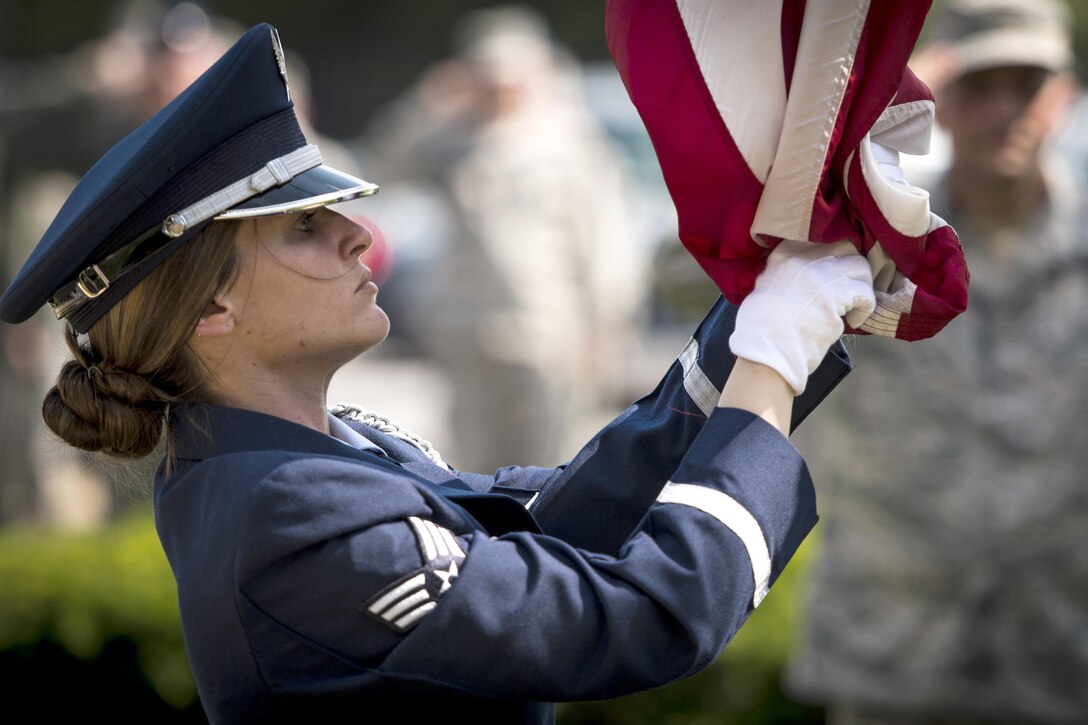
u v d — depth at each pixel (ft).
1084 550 39.22
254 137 21.58
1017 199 39.58
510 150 71.92
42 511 70.54
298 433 21.79
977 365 39.42
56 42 184.75
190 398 22.21
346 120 268.41
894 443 39.99
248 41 21.56
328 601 20.27
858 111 20.43
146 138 21.39
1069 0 182.60
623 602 20.12
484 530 21.89
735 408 21.06
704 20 20.71
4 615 53.62
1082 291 39.42
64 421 22.13
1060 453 39.14
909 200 20.68
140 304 21.57
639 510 23.49
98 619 53.67
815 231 20.77
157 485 22.82
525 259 71.10
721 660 49.75
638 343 93.20
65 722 54.03
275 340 22.02
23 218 69.15
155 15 66.59
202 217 21.17
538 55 73.36
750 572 20.38
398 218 135.44
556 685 20.20
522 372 71.05
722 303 23.79
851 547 40.98
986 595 39.65
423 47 266.77
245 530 20.38
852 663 40.93
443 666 20.11
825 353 21.43
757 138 20.53
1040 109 39.63
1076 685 39.34
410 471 23.49
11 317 22.00
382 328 22.54
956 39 40.42
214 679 21.07
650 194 108.88
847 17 19.98
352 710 20.90
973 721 40.14
